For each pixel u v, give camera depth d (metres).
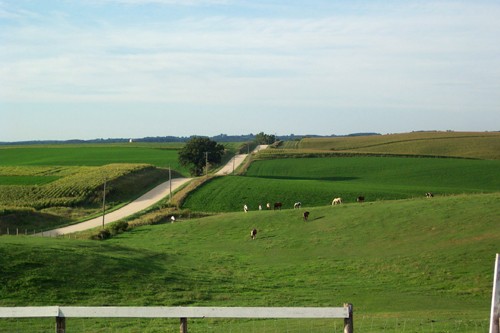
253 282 41.44
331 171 141.12
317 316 13.12
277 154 172.38
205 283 39.31
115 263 40.12
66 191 108.50
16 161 173.38
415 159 155.50
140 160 175.12
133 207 99.12
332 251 54.84
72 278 35.38
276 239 62.06
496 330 12.84
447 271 43.72
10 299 30.86
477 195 69.44
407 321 25.53
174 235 68.19
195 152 146.38
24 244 41.16
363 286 40.72
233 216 75.19
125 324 26.48
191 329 24.91
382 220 62.59
